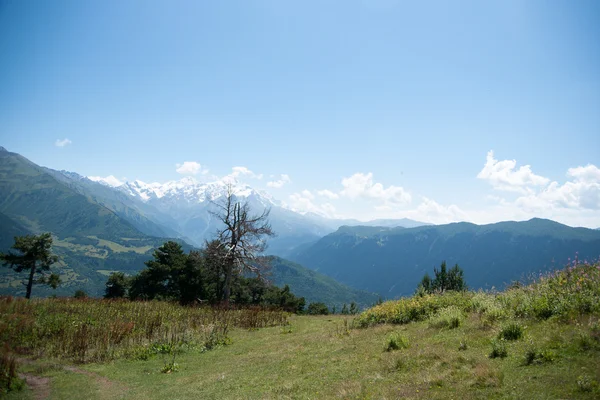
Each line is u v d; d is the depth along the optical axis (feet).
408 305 55.01
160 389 36.45
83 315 77.87
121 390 37.65
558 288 36.60
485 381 22.08
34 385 39.78
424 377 24.97
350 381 28.04
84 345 53.78
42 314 74.90
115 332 60.34
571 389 18.92
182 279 151.33
